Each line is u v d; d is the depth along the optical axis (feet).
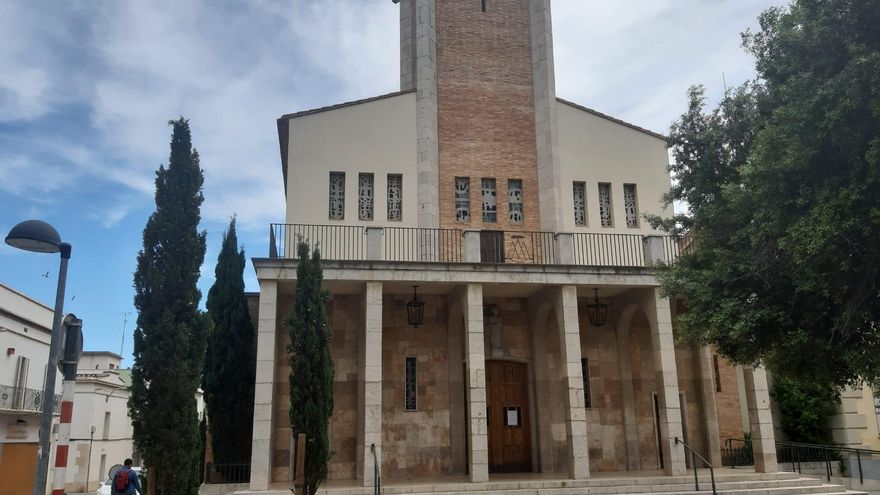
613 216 77.97
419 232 73.10
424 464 69.67
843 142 37.83
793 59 41.47
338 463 68.18
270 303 61.87
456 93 79.05
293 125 73.82
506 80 80.64
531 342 74.79
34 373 102.68
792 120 39.24
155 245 47.73
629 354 76.28
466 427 71.00
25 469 98.27
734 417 79.82
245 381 71.61
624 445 74.33
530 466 72.64
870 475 72.38
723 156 57.26
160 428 45.01
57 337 32.30
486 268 65.82
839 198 36.99
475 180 76.74
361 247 72.08
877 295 40.06
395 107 76.64
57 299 32.65
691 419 76.23
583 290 72.08
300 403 48.75
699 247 55.77
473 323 64.49
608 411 75.05
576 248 76.13
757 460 67.72
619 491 59.88
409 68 87.97
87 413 131.23
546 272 66.80
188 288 47.39
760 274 46.16
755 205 47.88
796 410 86.94
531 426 73.26
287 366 70.18
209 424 70.79
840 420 85.61
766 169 41.65
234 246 76.54
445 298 74.13
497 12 82.69
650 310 69.36
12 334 95.40
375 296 63.41
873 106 34.99
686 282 54.39
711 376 75.77
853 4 37.68
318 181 72.74
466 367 71.97
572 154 78.89
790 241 39.83
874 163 35.58
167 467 44.70
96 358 173.37
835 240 38.01
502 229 75.82
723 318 46.88
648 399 76.69
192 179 49.24
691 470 69.21
